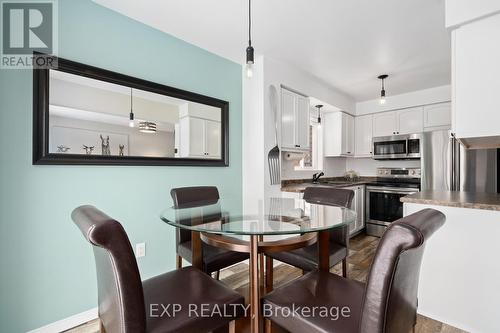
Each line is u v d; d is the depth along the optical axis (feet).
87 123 5.79
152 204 7.02
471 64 5.26
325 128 14.21
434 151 10.41
